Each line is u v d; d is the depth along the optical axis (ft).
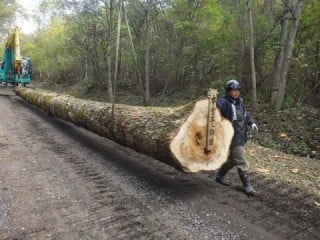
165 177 19.57
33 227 13.43
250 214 14.97
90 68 90.38
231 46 44.32
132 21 57.82
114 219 14.25
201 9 46.09
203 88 51.60
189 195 16.97
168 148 15.92
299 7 33.50
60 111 33.58
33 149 24.95
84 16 63.82
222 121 16.83
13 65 66.74
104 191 17.24
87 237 12.79
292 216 14.73
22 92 57.41
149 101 52.16
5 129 31.78
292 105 35.68
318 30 36.86
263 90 41.65
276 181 18.40
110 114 22.18
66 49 91.86
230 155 17.48
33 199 16.03
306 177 19.42
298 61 35.50
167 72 59.21
